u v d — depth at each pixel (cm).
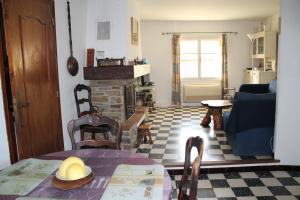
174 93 743
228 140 409
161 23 725
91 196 127
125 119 418
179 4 508
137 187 135
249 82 689
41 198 126
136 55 495
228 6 534
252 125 343
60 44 317
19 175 153
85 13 396
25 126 242
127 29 402
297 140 318
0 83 214
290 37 300
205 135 462
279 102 315
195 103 749
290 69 306
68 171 138
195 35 733
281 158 325
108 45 402
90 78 389
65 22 329
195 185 122
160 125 540
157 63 741
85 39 400
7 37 217
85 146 217
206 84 746
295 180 297
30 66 251
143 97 633
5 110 218
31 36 253
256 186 285
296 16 296
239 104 340
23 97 238
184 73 754
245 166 322
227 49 736
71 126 208
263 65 649
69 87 343
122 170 156
